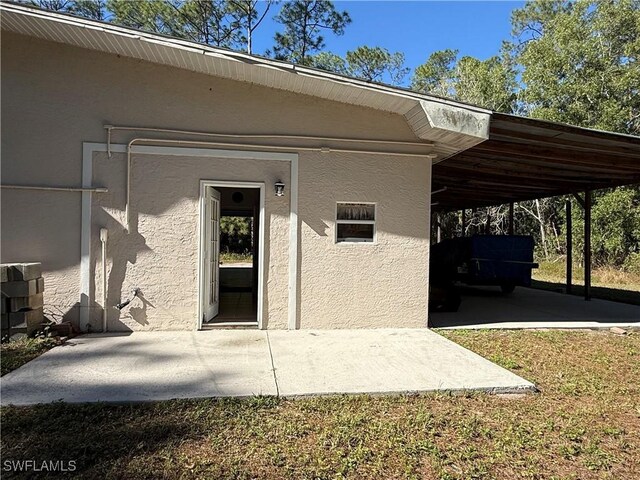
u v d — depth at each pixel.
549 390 3.94
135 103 5.72
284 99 6.04
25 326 5.01
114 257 5.70
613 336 6.22
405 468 2.54
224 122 5.91
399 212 6.32
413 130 6.27
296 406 3.39
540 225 22.97
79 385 3.70
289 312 6.07
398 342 5.47
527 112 21.53
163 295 5.81
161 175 5.78
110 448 2.66
